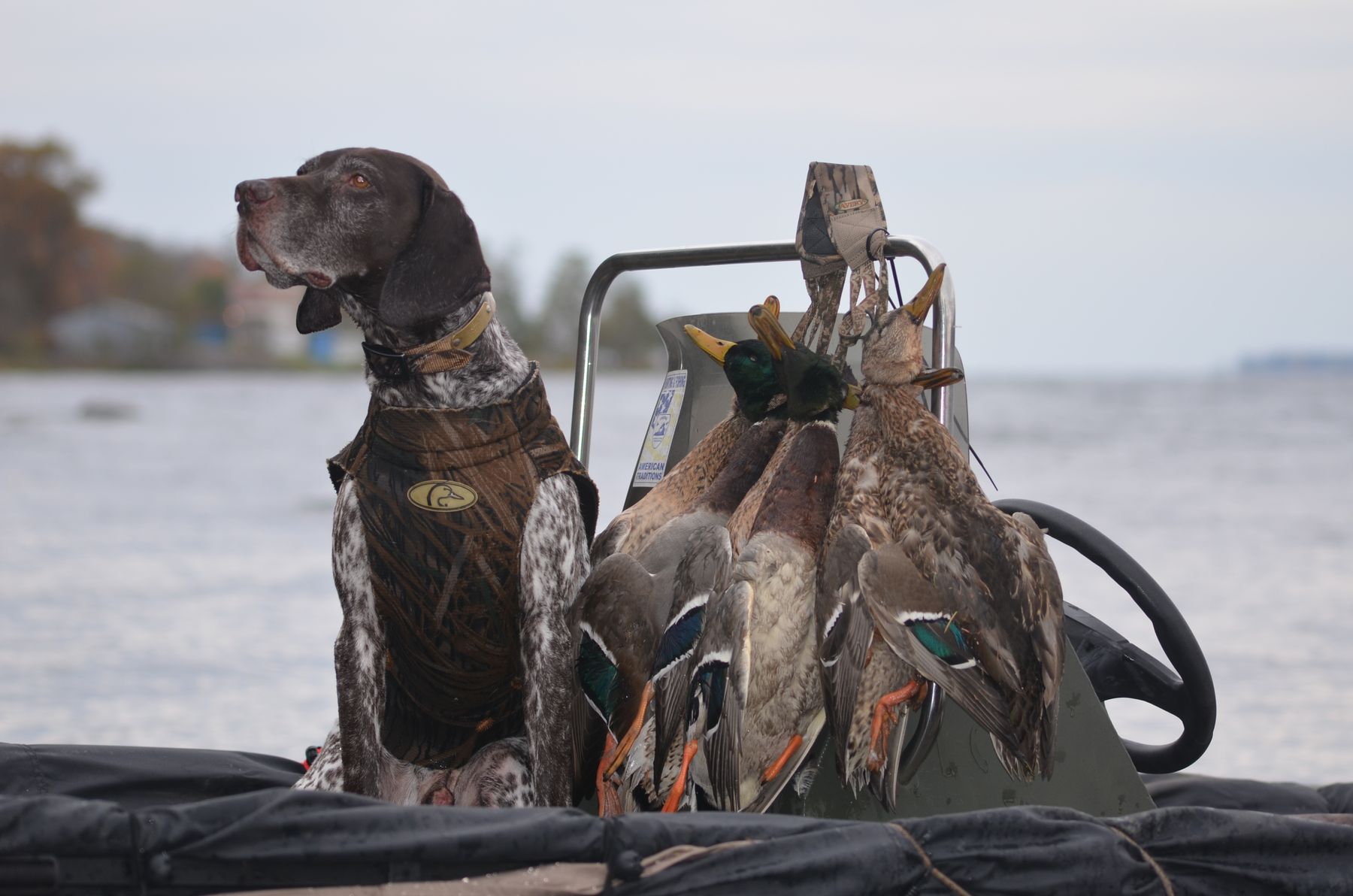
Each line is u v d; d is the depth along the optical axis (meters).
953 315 3.54
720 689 3.13
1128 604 11.09
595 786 3.76
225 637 9.95
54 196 111.81
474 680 3.73
